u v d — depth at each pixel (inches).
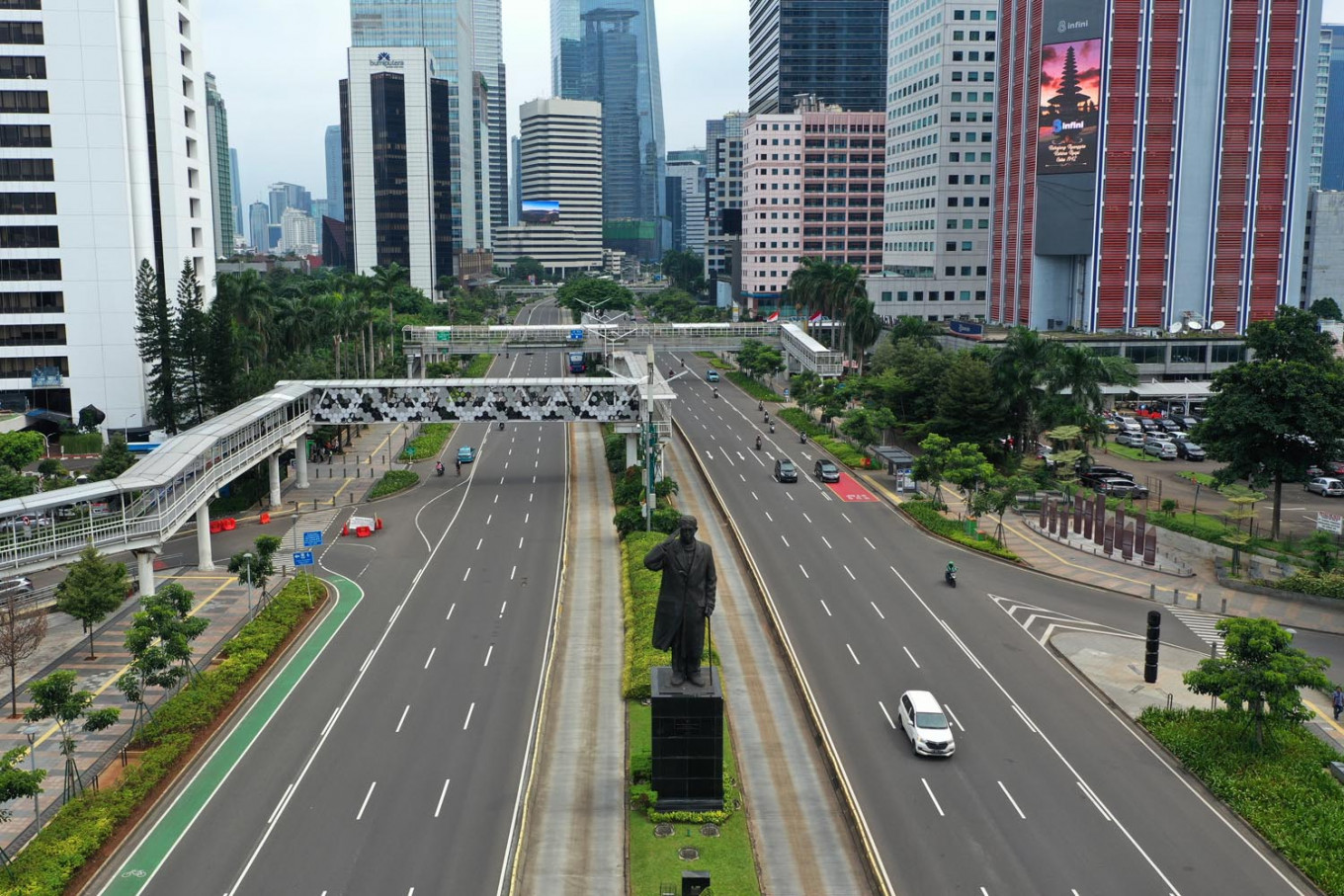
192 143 6166.3
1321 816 1935.3
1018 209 7519.7
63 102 5497.1
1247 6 6707.7
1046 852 1857.8
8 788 1768.0
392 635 2930.6
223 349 4857.3
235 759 2210.9
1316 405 3467.0
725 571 3476.9
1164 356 6653.5
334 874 1797.5
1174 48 6747.1
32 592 3230.8
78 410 5708.7
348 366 6633.9
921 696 2322.8
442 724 2367.1
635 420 4795.8
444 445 5782.5
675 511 4023.1
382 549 3806.6
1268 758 2158.0
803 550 3713.1
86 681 2642.7
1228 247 6909.5
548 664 2709.2
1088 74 6776.6
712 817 1947.6
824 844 1895.9
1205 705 2452.0
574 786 2090.3
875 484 4734.3
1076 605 3189.0
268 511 4343.0
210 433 3609.7
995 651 2800.2
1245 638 2218.3
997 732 2325.3
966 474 3956.7
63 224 5575.8
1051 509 4079.7
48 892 1701.5
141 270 5054.1
